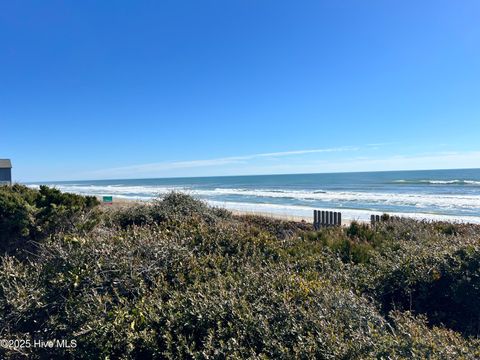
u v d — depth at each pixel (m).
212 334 2.54
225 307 2.79
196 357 2.39
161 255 3.76
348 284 3.72
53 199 6.05
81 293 3.20
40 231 5.48
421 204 31.77
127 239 4.22
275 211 26.88
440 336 2.63
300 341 2.42
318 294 3.07
